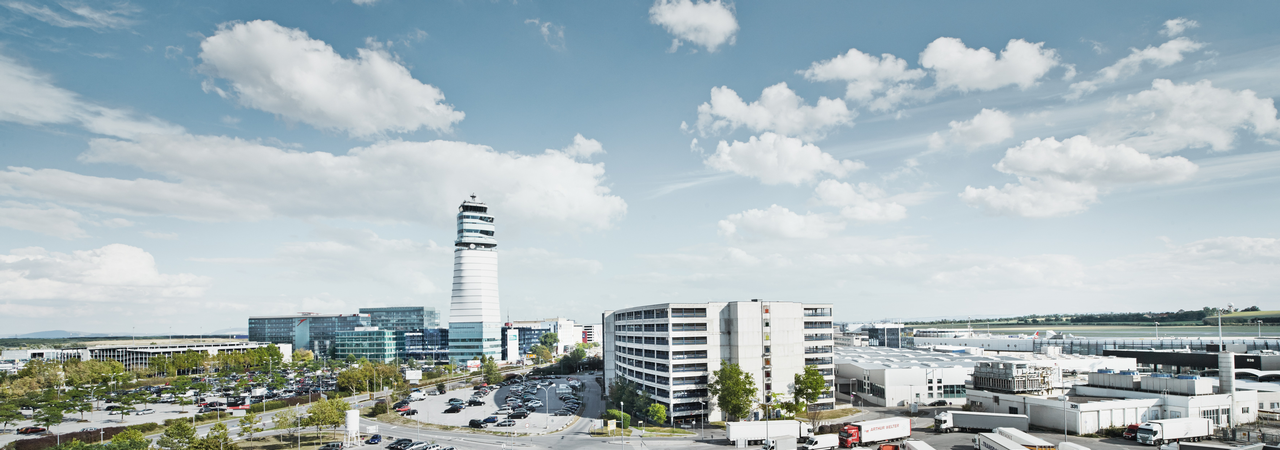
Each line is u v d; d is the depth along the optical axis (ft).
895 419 493.36
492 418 616.80
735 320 634.02
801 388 613.52
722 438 530.68
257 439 536.42
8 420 613.11
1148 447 463.01
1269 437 471.62
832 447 462.19
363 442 524.93
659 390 636.89
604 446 503.20
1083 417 512.63
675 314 627.87
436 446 498.28
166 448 456.45
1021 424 500.33
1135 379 572.92
